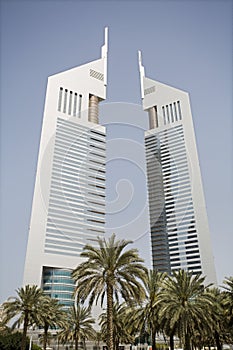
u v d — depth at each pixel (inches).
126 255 875.4
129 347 2481.5
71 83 4040.4
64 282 3051.2
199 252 3882.9
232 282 1282.0
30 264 2997.0
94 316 1955.0
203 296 1135.0
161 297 1092.5
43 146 3213.6
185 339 1045.8
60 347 2568.9
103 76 4340.6
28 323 1545.3
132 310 1201.4
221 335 1590.8
